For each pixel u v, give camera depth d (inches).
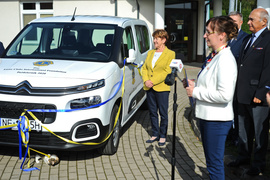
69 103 154.0
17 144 157.6
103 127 163.0
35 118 152.3
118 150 190.9
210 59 127.4
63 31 206.5
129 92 207.5
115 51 191.9
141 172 162.6
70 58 187.8
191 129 231.9
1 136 159.5
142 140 209.0
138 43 241.3
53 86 154.6
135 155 184.1
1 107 156.3
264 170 157.3
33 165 166.2
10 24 527.5
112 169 165.0
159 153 187.9
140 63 233.9
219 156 121.2
